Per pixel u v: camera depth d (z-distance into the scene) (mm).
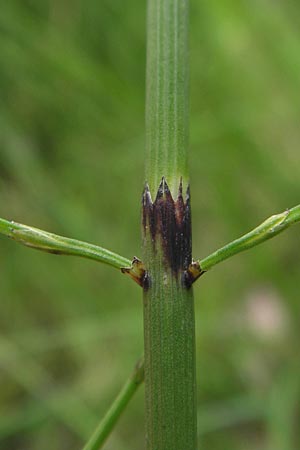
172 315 152
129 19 312
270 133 320
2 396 264
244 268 299
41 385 262
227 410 247
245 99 322
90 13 303
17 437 256
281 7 331
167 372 153
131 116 307
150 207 153
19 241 152
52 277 287
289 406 244
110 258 153
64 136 301
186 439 153
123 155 306
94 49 307
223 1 328
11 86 292
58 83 296
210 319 282
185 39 156
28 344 271
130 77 310
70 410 246
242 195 313
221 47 329
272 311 284
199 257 311
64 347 275
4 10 285
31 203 289
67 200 294
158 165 154
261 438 254
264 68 326
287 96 321
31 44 288
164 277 153
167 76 156
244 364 272
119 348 275
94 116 303
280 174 312
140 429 258
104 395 267
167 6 157
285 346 280
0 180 291
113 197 307
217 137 313
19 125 293
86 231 288
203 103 324
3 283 282
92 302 285
